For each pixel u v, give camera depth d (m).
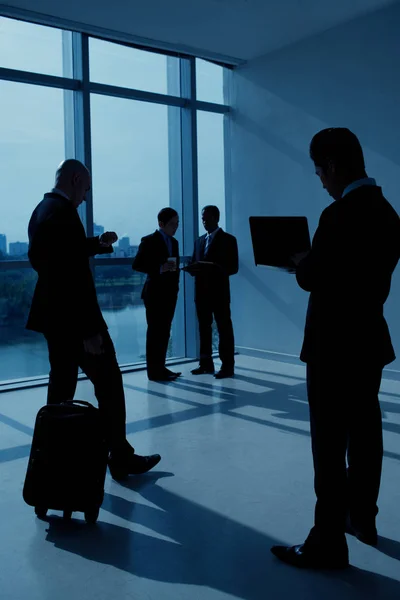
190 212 7.11
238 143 7.32
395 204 5.76
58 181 3.11
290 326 6.86
